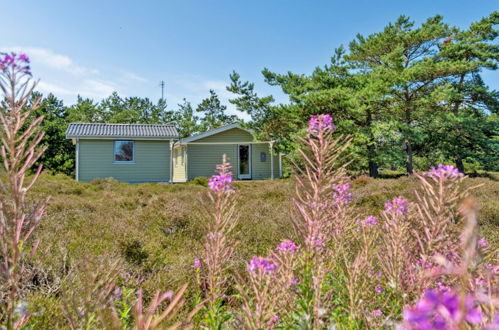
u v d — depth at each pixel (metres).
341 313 1.81
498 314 0.52
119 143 18.95
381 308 1.77
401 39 19.62
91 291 1.19
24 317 1.28
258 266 1.40
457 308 0.40
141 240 4.82
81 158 18.38
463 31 22.81
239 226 5.50
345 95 16.44
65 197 9.76
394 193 8.47
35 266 1.32
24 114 1.21
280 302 1.56
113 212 7.49
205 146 19.72
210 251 1.84
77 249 4.17
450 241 1.37
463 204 0.49
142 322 0.84
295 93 17.84
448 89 18.17
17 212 1.17
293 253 1.70
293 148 17.47
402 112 20.22
